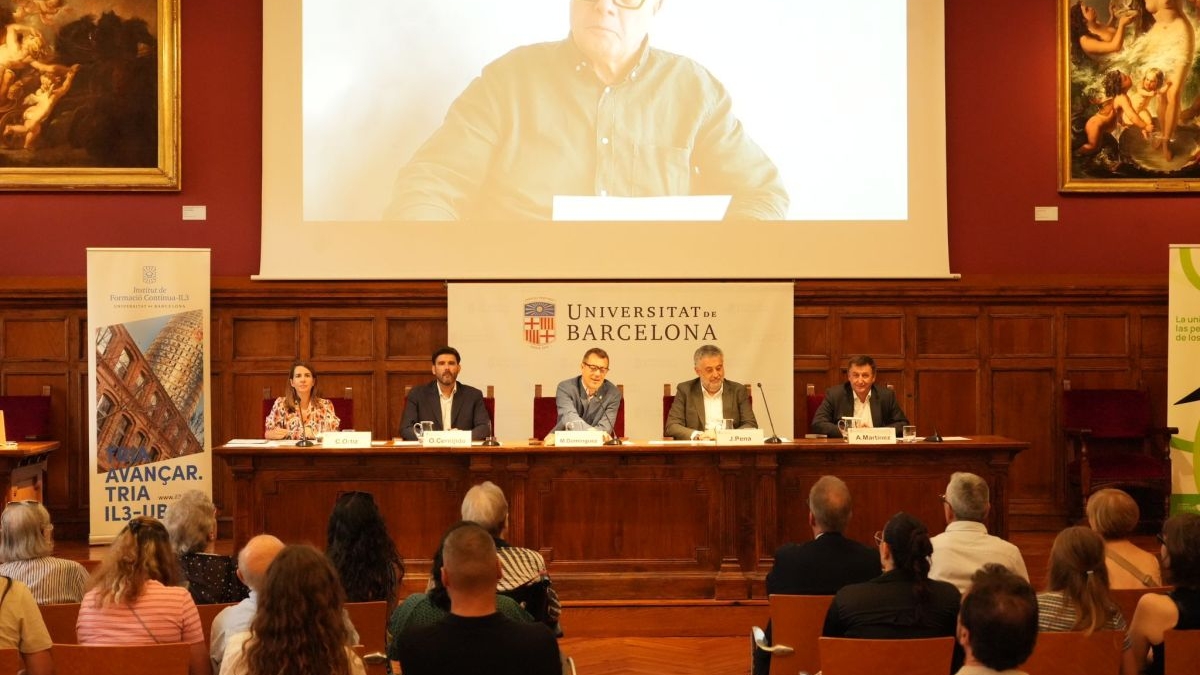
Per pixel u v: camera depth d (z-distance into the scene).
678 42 8.10
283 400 6.48
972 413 8.19
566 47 8.08
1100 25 8.21
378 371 8.09
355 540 3.56
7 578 3.21
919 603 3.02
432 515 5.61
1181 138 8.21
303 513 5.57
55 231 8.02
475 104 8.05
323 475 5.59
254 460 5.55
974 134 8.25
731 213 8.09
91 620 3.20
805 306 8.19
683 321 8.07
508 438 7.99
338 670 2.40
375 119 8.02
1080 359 8.18
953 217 8.26
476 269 8.05
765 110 8.11
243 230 8.11
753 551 5.62
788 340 8.05
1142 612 3.08
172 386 7.55
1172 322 7.68
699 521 5.63
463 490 5.62
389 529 5.60
